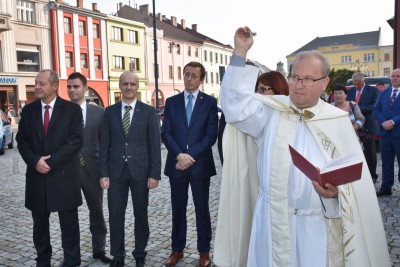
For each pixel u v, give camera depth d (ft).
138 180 11.43
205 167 11.69
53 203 10.75
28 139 10.98
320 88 6.47
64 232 11.27
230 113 6.81
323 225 6.50
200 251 11.71
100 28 107.34
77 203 11.19
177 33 152.35
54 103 11.05
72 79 12.13
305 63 6.39
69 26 99.30
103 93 109.40
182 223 12.00
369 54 239.91
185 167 11.27
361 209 6.79
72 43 99.76
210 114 11.75
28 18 90.84
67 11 97.66
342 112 6.91
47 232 11.30
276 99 7.05
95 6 112.27
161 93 132.57
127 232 14.90
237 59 6.72
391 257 11.71
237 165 7.88
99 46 107.45
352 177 5.49
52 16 94.73
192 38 152.66
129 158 11.41
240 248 7.89
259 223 7.04
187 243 13.51
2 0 83.71
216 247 8.20
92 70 105.60
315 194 6.49
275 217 6.70
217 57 170.60
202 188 11.69
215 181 23.79
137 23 119.44
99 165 11.62
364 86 21.21
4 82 85.20
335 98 18.67
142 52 122.83
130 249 13.20
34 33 91.66
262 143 7.09
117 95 114.52
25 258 12.64
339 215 6.18
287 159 6.65
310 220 6.52
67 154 10.64
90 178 12.05
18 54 89.10
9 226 16.07
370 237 6.88
